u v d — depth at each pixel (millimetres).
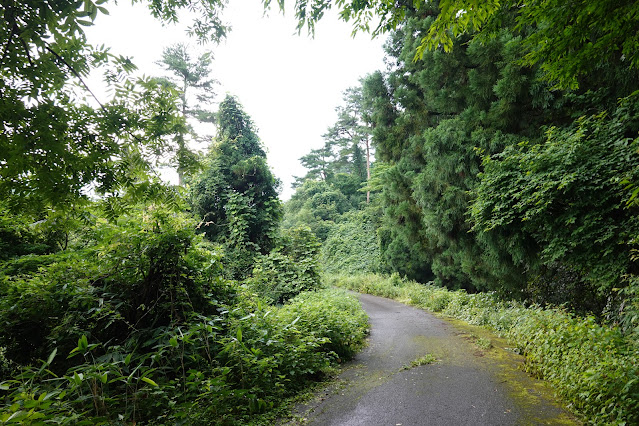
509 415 3539
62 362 4035
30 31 2730
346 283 21406
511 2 4008
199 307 5125
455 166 9562
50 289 4383
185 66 21828
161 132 3816
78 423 2504
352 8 4258
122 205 4113
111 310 4148
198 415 3295
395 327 8875
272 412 3799
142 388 3418
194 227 5379
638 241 5141
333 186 45281
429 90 10969
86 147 3395
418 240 13242
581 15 3570
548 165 6691
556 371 4301
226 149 14609
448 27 3561
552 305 7340
